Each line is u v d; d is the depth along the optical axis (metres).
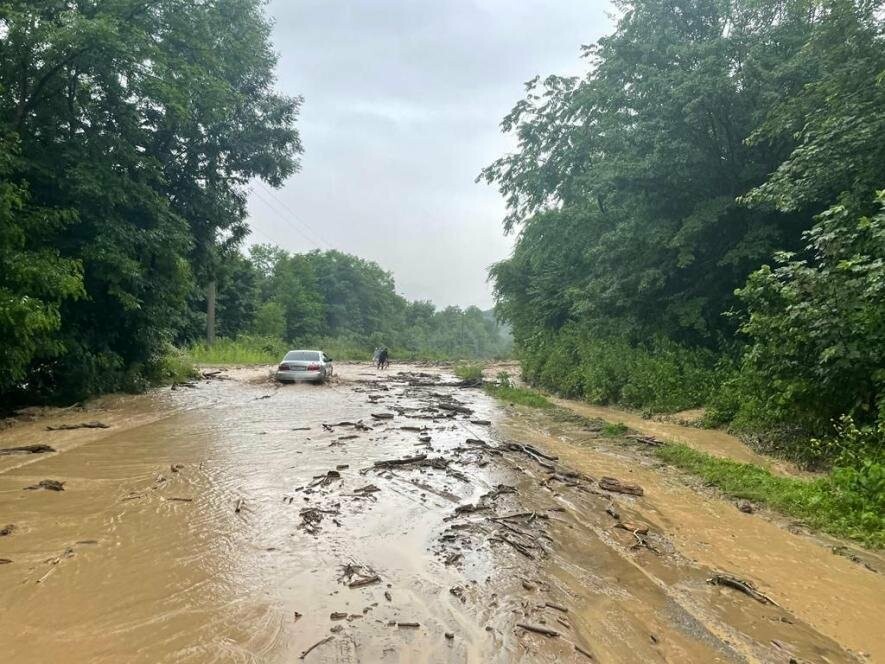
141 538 5.12
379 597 4.12
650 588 4.64
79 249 13.47
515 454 9.55
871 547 5.65
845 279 8.46
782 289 9.14
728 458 9.53
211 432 10.66
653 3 17.66
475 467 8.46
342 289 95.25
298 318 71.44
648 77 16.64
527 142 26.48
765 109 14.17
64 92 14.00
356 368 37.16
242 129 21.75
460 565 4.82
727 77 14.22
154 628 3.59
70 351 13.80
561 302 27.08
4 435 10.01
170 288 16.95
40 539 5.06
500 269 35.50
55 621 3.65
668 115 15.66
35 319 10.03
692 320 16.16
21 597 3.96
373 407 15.18
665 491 7.65
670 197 16.81
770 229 14.64
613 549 5.48
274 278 72.44
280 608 3.88
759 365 9.88
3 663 3.16
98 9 13.58
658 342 17.28
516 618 3.92
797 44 14.48
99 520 5.59
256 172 22.80
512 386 22.08
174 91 14.34
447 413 14.37
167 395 16.70
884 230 7.95
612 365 17.41
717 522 6.40
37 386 13.43
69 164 13.40
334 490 6.87
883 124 9.83
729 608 4.34
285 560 4.70
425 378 27.95
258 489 6.80
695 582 4.80
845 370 8.36
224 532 5.32
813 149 10.56
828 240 8.91
